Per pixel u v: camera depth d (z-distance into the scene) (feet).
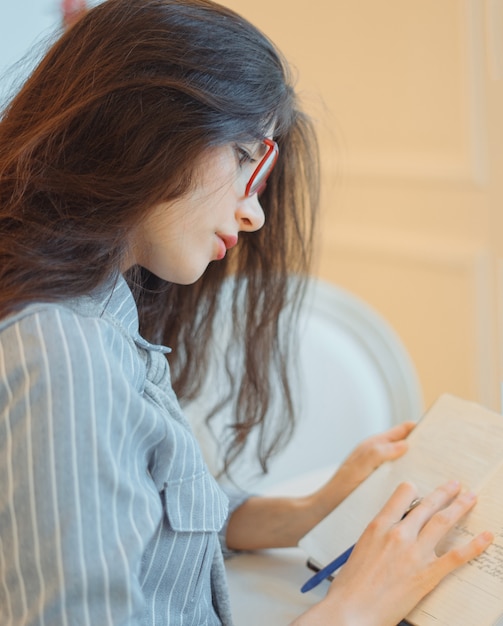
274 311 3.03
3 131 2.11
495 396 4.39
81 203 1.91
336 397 4.03
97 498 1.64
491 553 2.22
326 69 4.57
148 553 2.02
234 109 1.92
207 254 2.07
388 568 2.19
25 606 1.63
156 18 1.95
